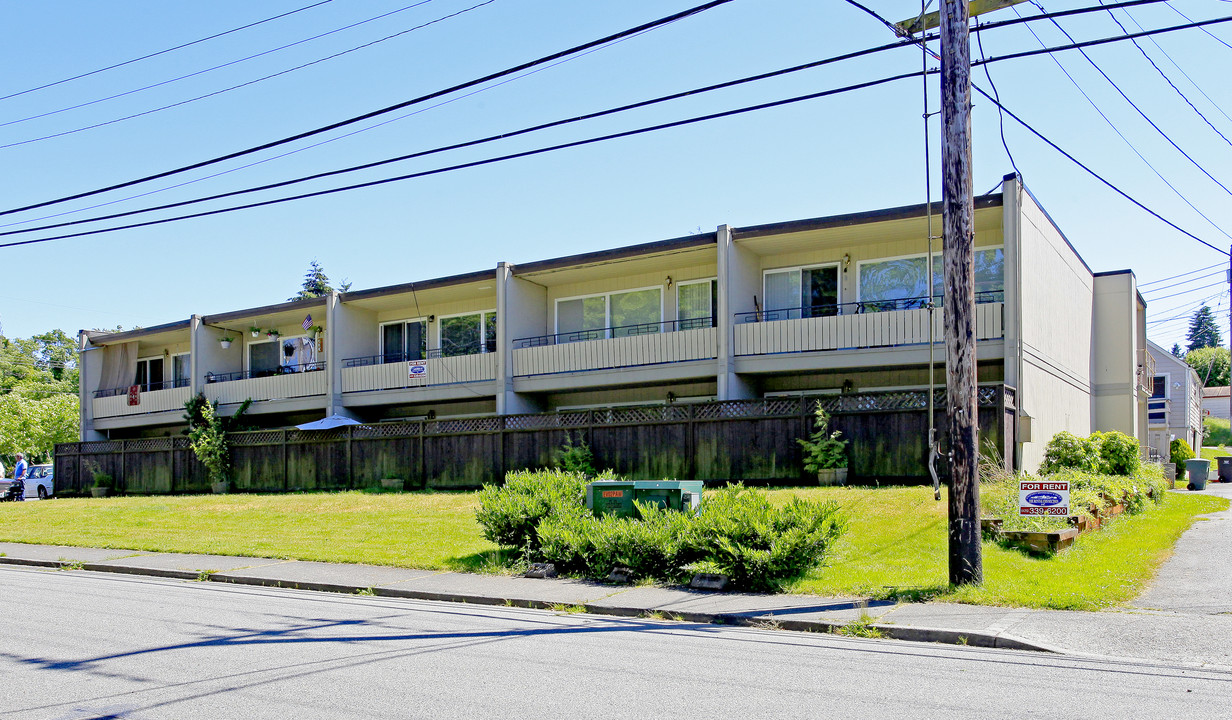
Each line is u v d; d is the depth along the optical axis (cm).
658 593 1066
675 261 2380
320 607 1041
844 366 2086
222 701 614
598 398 2609
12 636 853
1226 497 2156
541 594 1080
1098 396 2673
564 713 575
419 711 583
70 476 3108
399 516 1800
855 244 2216
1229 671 668
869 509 1432
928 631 812
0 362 7469
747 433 1892
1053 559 1112
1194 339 10300
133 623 926
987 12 1161
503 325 2488
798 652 763
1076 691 613
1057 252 2202
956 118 979
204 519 1956
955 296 984
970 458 979
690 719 557
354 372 2789
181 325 3189
